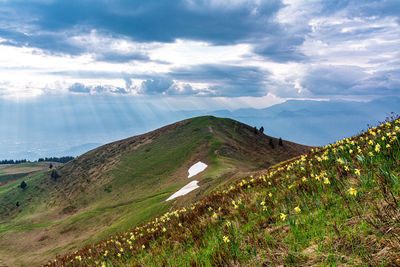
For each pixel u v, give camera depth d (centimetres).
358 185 404
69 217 8481
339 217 340
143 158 11281
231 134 12262
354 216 324
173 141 12081
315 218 368
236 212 578
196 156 9525
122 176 10250
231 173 3594
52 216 8925
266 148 11675
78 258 1097
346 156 574
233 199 714
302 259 288
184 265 421
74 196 10244
